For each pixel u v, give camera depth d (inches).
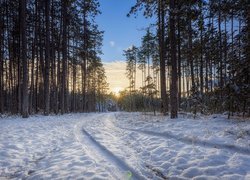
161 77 810.2
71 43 1370.6
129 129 518.0
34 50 1119.6
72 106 1524.4
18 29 1025.5
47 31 922.7
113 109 4200.3
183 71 1312.7
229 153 265.4
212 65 845.2
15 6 1013.2
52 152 341.7
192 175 229.8
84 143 393.7
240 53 417.4
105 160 293.0
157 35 847.1
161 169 254.8
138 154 317.1
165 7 583.5
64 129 554.3
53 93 1237.1
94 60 1519.4
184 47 893.8
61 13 1099.9
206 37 550.0
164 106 791.1
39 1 1013.8
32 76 1082.7
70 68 1590.8
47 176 245.1
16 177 249.4
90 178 234.5
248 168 224.2
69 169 261.7
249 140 286.2
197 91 639.8
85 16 1282.0
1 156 307.4
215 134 335.3
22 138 414.6
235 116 500.1
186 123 458.9
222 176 216.8
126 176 241.9
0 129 492.4
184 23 564.4
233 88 415.8
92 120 815.1
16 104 1124.5
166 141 351.9
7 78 1218.0
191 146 307.7
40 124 608.1
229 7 392.8
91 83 2196.1
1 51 1090.1
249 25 401.4
